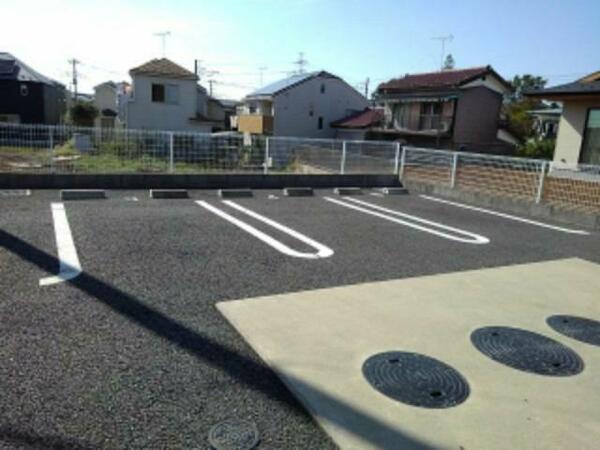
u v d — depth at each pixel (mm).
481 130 19156
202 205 6250
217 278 3312
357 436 1658
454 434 1696
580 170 6738
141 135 7605
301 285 3250
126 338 2332
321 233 4938
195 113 20172
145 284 3109
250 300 2896
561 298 3225
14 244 3863
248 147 8508
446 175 8453
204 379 1998
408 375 2082
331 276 3492
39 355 2115
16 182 6582
